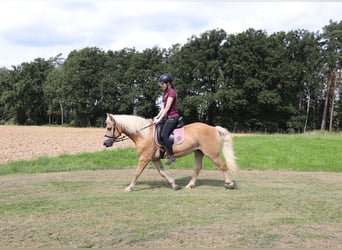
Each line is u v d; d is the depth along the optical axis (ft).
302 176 35.58
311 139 72.08
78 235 17.31
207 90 190.60
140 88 223.92
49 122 274.98
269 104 178.70
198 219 19.81
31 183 30.71
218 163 27.66
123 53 244.22
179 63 194.49
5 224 19.06
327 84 186.70
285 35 199.82
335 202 24.04
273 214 20.99
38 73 272.31
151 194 26.04
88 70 232.53
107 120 27.22
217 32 189.67
